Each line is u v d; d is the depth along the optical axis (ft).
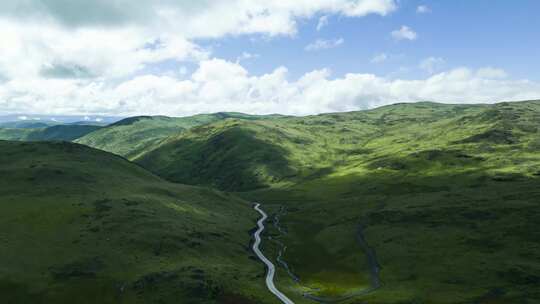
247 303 347.97
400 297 374.43
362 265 494.59
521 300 352.69
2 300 330.34
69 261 397.19
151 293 352.49
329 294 398.01
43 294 342.85
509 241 495.82
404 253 508.94
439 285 401.29
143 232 483.51
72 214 513.86
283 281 428.97
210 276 388.57
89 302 339.77
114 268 394.73
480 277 410.31
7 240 427.33
